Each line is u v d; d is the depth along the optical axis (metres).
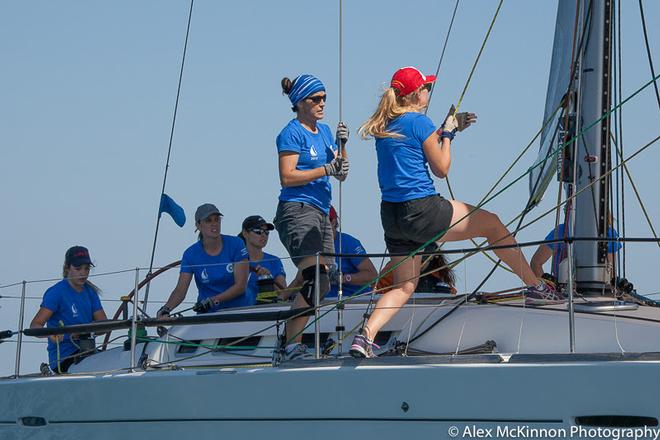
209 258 22.48
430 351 17.64
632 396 14.23
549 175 19.84
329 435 16.16
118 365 20.69
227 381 17.03
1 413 19.50
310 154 19.20
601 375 14.41
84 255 22.62
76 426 18.55
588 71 19.02
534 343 16.83
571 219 18.47
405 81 17.81
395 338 18.30
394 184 17.55
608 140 18.88
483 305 18.03
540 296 17.94
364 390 15.91
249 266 23.08
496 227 17.83
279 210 19.31
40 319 22.19
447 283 21.78
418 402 15.54
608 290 18.64
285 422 16.52
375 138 17.91
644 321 16.58
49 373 20.05
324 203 19.45
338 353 17.28
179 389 17.44
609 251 19.75
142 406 17.81
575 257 18.75
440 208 17.42
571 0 20.00
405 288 17.17
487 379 15.11
